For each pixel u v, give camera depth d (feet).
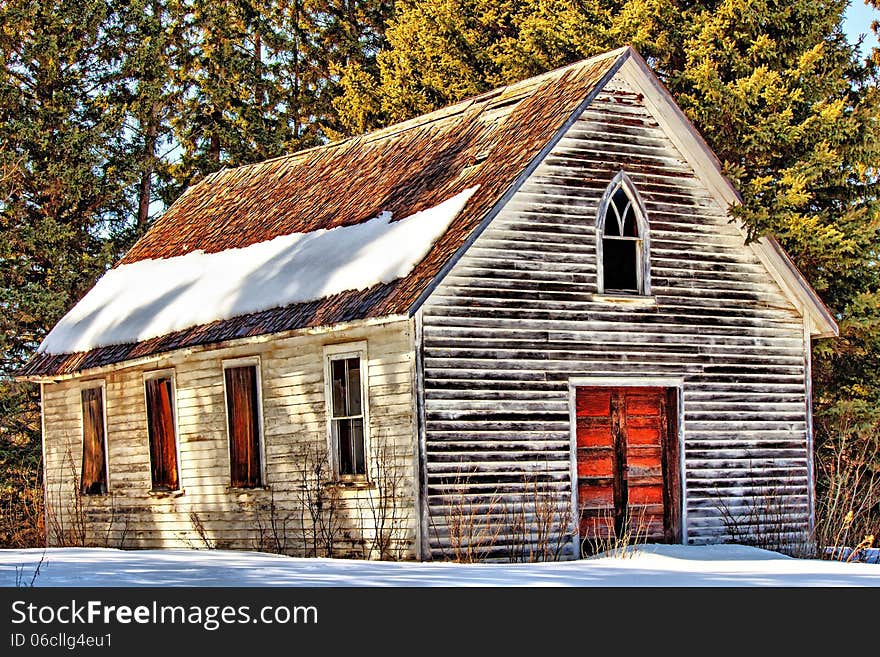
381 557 71.87
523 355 73.20
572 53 115.85
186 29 159.74
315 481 76.95
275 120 162.20
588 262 75.92
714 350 80.07
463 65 139.44
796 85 99.91
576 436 75.41
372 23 172.14
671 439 78.69
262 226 93.45
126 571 57.06
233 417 83.15
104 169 144.25
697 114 98.58
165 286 94.99
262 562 64.34
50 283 135.85
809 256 98.02
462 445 70.90
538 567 62.34
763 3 100.42
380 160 90.48
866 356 103.55
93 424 96.89
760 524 80.38
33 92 144.36
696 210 80.53
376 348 72.95
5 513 127.24
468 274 71.92
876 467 99.04
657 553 71.56
